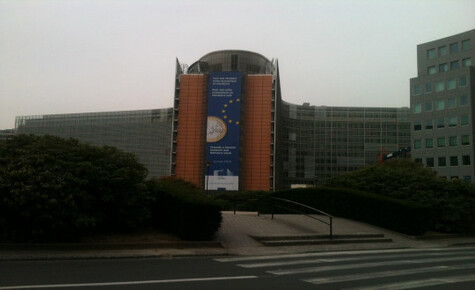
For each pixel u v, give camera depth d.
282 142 119.06
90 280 8.19
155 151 117.25
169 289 7.51
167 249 13.21
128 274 8.97
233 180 94.56
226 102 97.75
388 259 12.50
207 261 11.44
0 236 12.10
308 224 19.83
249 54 111.62
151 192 15.68
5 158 12.51
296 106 122.44
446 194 22.33
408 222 19.97
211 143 96.25
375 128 121.00
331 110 122.88
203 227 14.39
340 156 120.44
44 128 126.94
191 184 31.09
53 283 7.83
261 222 19.61
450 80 73.31
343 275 9.38
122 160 14.64
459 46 73.81
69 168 12.79
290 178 118.44
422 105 76.19
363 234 18.06
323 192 24.80
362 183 25.38
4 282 7.88
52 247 12.15
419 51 78.75
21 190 11.61
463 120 70.56
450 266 11.22
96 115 123.38
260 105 101.25
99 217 13.35
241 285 8.01
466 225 22.08
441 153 72.31
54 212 12.04
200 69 112.44
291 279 8.75
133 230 14.78
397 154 98.44
